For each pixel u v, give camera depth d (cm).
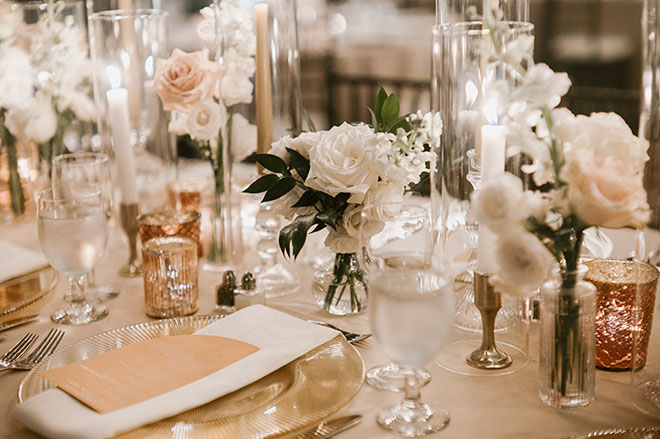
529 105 89
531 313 118
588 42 411
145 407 88
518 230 87
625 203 85
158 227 148
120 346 109
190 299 129
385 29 459
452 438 89
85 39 160
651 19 92
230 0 140
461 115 106
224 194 152
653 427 85
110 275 152
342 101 413
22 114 156
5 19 151
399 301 81
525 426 91
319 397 91
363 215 113
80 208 123
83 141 163
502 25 100
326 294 129
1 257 139
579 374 94
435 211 115
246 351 102
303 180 124
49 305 135
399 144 119
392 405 96
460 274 111
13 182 161
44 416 86
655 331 115
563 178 87
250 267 153
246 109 144
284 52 142
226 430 85
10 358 110
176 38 384
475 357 108
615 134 86
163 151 158
